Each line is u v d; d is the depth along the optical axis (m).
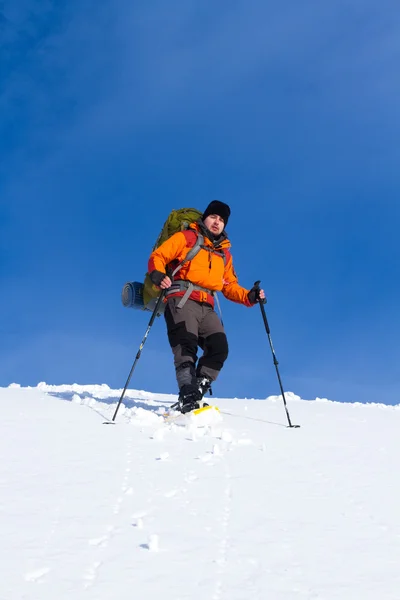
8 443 4.35
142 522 2.80
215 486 3.43
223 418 6.07
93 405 6.68
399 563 2.46
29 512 2.91
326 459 4.21
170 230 6.49
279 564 2.41
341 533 2.78
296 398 9.07
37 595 2.10
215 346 6.33
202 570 2.34
